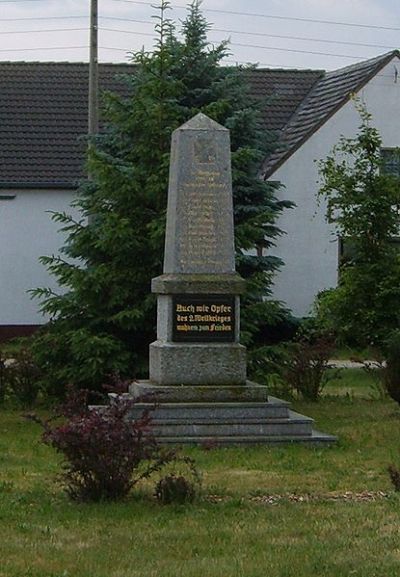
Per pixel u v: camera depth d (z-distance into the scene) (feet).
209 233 55.98
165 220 66.95
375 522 36.19
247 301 73.00
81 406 42.01
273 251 120.16
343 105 119.85
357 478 44.57
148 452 39.45
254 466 47.14
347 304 75.41
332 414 65.00
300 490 42.14
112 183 69.87
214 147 56.13
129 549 33.04
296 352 72.38
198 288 55.42
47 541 33.96
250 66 88.38
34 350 70.79
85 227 71.26
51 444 39.81
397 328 73.41
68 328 70.33
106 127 83.30
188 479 43.65
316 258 120.26
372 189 76.23
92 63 100.58
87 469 39.14
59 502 39.40
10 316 122.11
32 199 122.01
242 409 53.26
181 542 33.81
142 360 68.85
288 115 130.00
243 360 55.31
